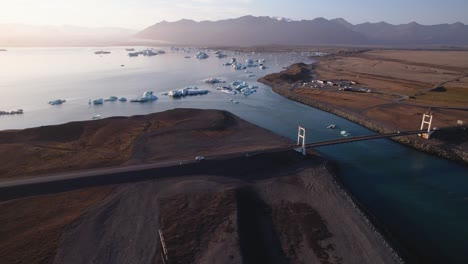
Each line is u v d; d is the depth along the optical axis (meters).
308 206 56.66
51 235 47.75
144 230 49.19
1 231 48.62
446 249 47.97
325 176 67.06
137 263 42.97
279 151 77.12
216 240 46.47
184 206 54.69
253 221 52.59
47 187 60.59
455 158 79.88
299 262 43.91
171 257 43.28
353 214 54.06
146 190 60.03
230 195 57.66
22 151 78.56
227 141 88.75
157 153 78.44
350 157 82.06
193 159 72.00
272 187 63.00
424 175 72.19
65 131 93.38
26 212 53.41
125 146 83.62
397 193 64.19
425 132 91.12
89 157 75.75
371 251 45.66
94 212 53.38
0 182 61.84
